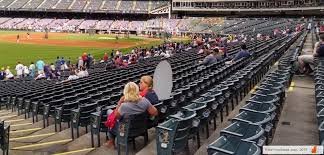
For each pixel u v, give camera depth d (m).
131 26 107.06
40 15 118.31
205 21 97.38
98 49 60.06
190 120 7.29
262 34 57.72
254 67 14.83
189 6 108.62
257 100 8.42
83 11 115.00
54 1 118.25
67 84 20.19
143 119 8.20
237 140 5.91
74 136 10.32
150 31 100.31
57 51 56.03
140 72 20.61
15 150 9.34
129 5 115.31
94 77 22.94
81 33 102.31
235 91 11.74
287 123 9.39
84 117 10.16
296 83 15.01
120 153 8.38
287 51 25.80
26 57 48.22
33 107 12.98
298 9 89.19
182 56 32.44
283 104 11.14
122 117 7.94
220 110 10.02
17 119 13.72
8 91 21.12
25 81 29.59
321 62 14.76
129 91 8.00
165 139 6.96
